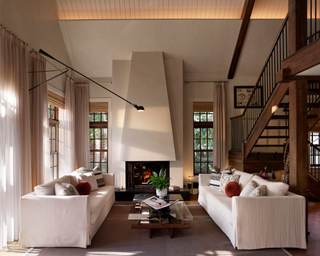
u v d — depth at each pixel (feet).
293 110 11.69
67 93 19.17
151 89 19.99
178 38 19.67
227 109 22.30
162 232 12.21
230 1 18.61
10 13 11.87
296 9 10.90
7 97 10.88
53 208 10.39
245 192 11.66
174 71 20.71
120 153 19.60
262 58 21.04
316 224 13.21
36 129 13.67
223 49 20.49
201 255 9.73
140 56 20.24
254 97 22.00
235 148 21.02
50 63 16.40
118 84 20.75
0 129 10.37
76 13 19.10
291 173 11.84
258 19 18.62
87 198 10.43
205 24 18.89
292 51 11.12
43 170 14.15
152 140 19.70
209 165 22.54
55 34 17.87
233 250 10.18
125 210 16.03
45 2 16.21
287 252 10.00
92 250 10.15
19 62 12.01
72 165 19.34
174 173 20.39
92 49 20.25
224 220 11.87
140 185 20.25
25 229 10.38
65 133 19.13
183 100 22.26
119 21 18.63
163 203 12.35
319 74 10.98
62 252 9.96
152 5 18.81
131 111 19.79
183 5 18.80
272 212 10.27
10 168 10.96
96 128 22.17
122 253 9.89
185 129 22.17
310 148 21.17
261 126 15.69
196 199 19.08
